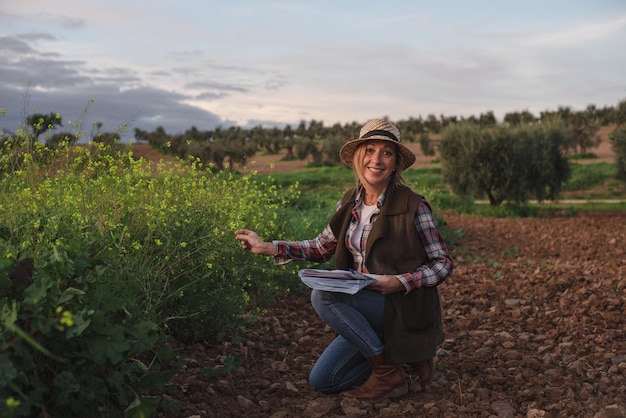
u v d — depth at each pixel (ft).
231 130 214.28
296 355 13.97
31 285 7.70
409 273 10.46
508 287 21.20
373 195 11.20
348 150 11.35
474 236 40.75
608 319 16.42
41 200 13.38
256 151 192.13
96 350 7.75
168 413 10.10
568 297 19.38
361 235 11.14
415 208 10.68
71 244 8.71
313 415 10.57
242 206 17.13
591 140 147.74
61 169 15.19
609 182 89.97
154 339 8.64
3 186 13.85
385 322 10.55
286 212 25.44
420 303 10.52
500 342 14.99
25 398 6.98
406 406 10.86
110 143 16.42
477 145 66.64
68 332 7.41
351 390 11.44
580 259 31.37
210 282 13.56
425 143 168.55
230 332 14.67
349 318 10.69
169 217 13.82
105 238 11.17
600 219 56.54
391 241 10.69
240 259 14.83
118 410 8.50
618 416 10.28
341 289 9.96
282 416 10.48
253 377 12.30
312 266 20.24
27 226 11.37
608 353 13.75
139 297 10.84
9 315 7.27
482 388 11.65
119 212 13.39
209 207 14.94
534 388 11.76
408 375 12.31
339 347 11.38
